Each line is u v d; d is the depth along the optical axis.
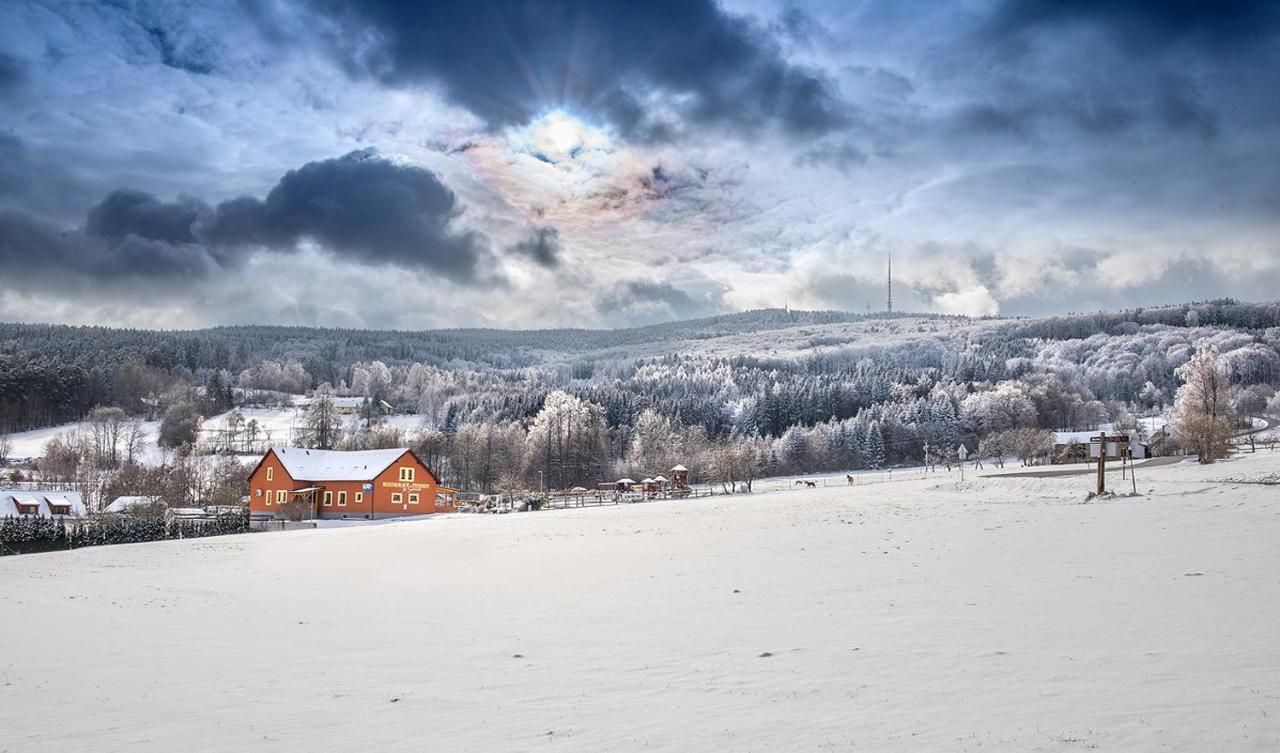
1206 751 9.52
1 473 132.88
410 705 13.87
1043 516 40.25
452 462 154.50
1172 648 14.58
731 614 20.98
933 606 20.28
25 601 28.47
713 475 131.88
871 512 49.22
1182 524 33.56
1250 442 90.19
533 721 12.62
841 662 15.31
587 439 155.00
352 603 26.19
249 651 19.00
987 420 169.62
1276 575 21.42
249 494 105.69
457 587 28.83
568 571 31.38
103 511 86.44
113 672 17.09
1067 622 17.39
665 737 11.48
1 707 14.43
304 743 11.92
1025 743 10.23
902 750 10.32
